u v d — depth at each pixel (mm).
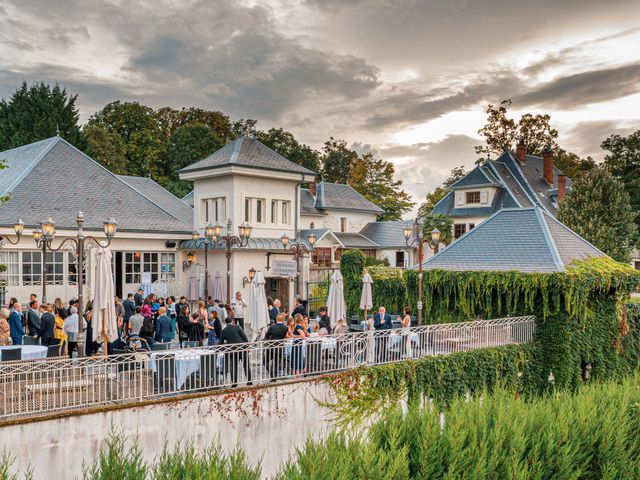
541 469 8883
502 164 51094
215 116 67812
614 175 54188
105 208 27219
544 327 19109
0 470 7980
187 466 7594
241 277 28219
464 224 48719
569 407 10242
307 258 29406
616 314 20750
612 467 9398
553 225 21516
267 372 13898
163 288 27266
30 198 25188
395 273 24094
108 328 12289
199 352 12055
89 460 10094
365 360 14945
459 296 20469
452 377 16109
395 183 76312
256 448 12227
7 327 14305
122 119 59375
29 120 48031
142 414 10758
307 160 74000
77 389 10828
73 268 24781
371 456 7918
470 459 8469
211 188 29859
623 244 39812
